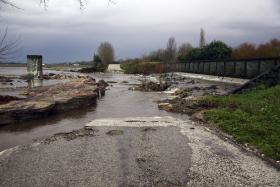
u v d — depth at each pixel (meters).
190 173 9.56
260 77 24.12
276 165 10.16
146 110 21.84
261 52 65.19
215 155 11.16
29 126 16.55
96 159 10.73
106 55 131.12
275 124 14.24
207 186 8.70
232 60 40.75
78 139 13.33
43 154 11.30
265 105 17.66
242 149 11.84
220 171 9.71
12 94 29.33
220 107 19.44
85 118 18.86
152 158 10.85
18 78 59.53
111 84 47.97
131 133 14.28
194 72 60.16
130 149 11.85
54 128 16.06
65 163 10.37
